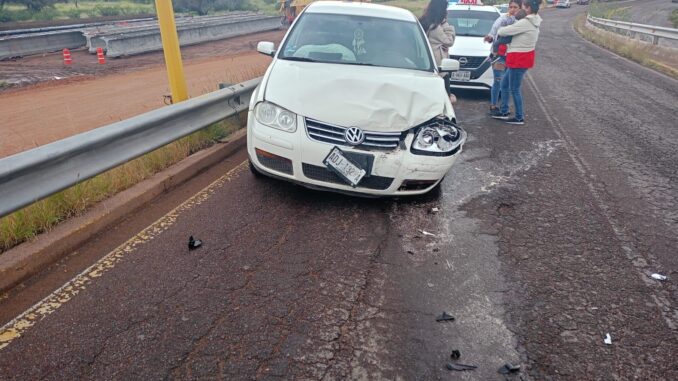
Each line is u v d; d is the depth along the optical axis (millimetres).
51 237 3322
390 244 3750
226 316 2795
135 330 2635
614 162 6016
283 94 4117
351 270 3357
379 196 4129
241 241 3648
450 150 4133
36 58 15773
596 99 9977
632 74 13688
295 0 22891
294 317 2826
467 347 2666
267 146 4051
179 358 2455
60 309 2787
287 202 4371
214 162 5328
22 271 3043
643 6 53312
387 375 2432
